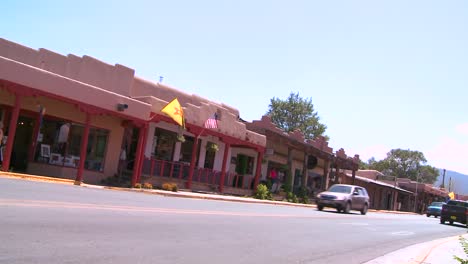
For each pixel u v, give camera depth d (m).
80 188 18.39
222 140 30.50
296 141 38.38
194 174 29.44
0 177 16.89
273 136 35.72
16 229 8.38
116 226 10.30
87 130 21.44
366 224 22.33
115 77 24.69
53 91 19.75
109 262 7.20
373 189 62.31
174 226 11.70
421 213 73.44
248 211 19.61
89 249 7.83
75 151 23.53
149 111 24.05
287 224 16.56
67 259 7.02
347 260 10.77
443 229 27.59
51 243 7.82
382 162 103.81
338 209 29.50
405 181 75.56
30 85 18.95
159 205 16.14
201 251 9.16
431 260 11.98
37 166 22.06
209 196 25.95
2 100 21.00
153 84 28.34
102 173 24.34
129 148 26.41
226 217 15.62
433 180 102.75
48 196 13.26
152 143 27.58
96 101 21.47
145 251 8.35
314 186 49.00
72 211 11.27
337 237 15.12
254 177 37.22
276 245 11.41
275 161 41.06
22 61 21.23
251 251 10.04
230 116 30.81
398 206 71.19
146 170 26.03
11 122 18.66
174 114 24.59
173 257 8.22
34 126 22.12
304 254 10.75
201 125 28.28
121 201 15.45
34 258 6.80
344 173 54.41
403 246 15.28
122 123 25.17
